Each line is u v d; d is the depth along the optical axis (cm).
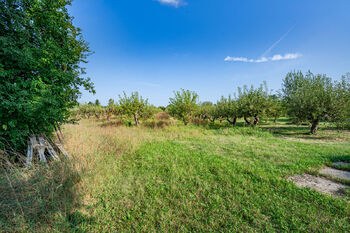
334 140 849
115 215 239
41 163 341
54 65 380
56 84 404
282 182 344
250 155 552
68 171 325
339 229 208
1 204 224
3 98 281
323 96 984
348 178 374
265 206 260
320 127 1295
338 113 939
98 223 221
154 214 244
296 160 499
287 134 1079
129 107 1295
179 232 209
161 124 1327
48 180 294
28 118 321
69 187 284
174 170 403
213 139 841
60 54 383
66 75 398
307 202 270
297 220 227
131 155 519
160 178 365
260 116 1251
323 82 1086
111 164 419
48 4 380
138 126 1291
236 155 560
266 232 207
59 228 200
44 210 225
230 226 218
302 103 1060
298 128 1344
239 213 246
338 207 255
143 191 302
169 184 335
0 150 304
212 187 324
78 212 235
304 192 302
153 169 415
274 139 855
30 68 337
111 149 541
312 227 212
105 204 262
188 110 1253
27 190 258
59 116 395
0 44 273
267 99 1260
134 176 369
